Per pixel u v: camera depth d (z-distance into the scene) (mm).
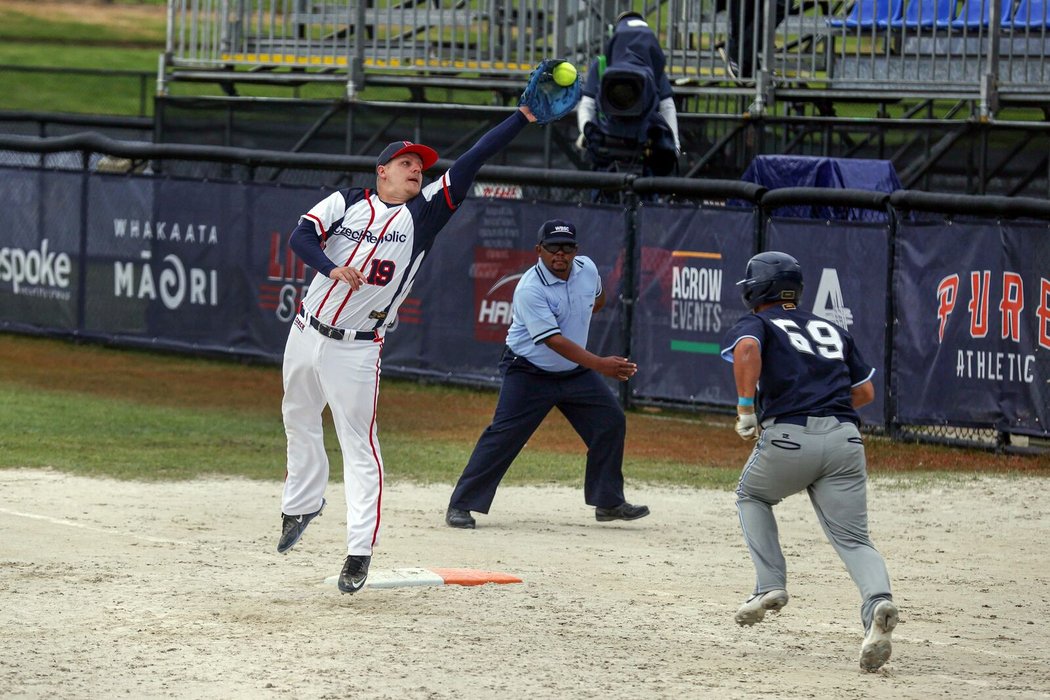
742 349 23969
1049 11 63688
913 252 50531
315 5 76625
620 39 60594
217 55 78188
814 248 53000
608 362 34625
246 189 67625
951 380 49656
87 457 45188
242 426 52781
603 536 35688
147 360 69500
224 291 68562
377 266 26562
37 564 30109
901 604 28859
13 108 144750
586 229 58969
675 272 56906
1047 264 47375
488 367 61719
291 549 32625
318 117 72688
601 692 21812
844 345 24641
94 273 72375
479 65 70125
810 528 37312
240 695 21234
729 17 65250
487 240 61312
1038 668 23984
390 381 64312
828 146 64438
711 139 65750
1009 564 33156
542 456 49031
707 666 23578
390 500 40344
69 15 193000
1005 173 61469
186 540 33312
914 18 65125
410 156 26688
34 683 21625
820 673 23344
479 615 26797
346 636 24891
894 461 48000
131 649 23703
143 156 70312
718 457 49219
